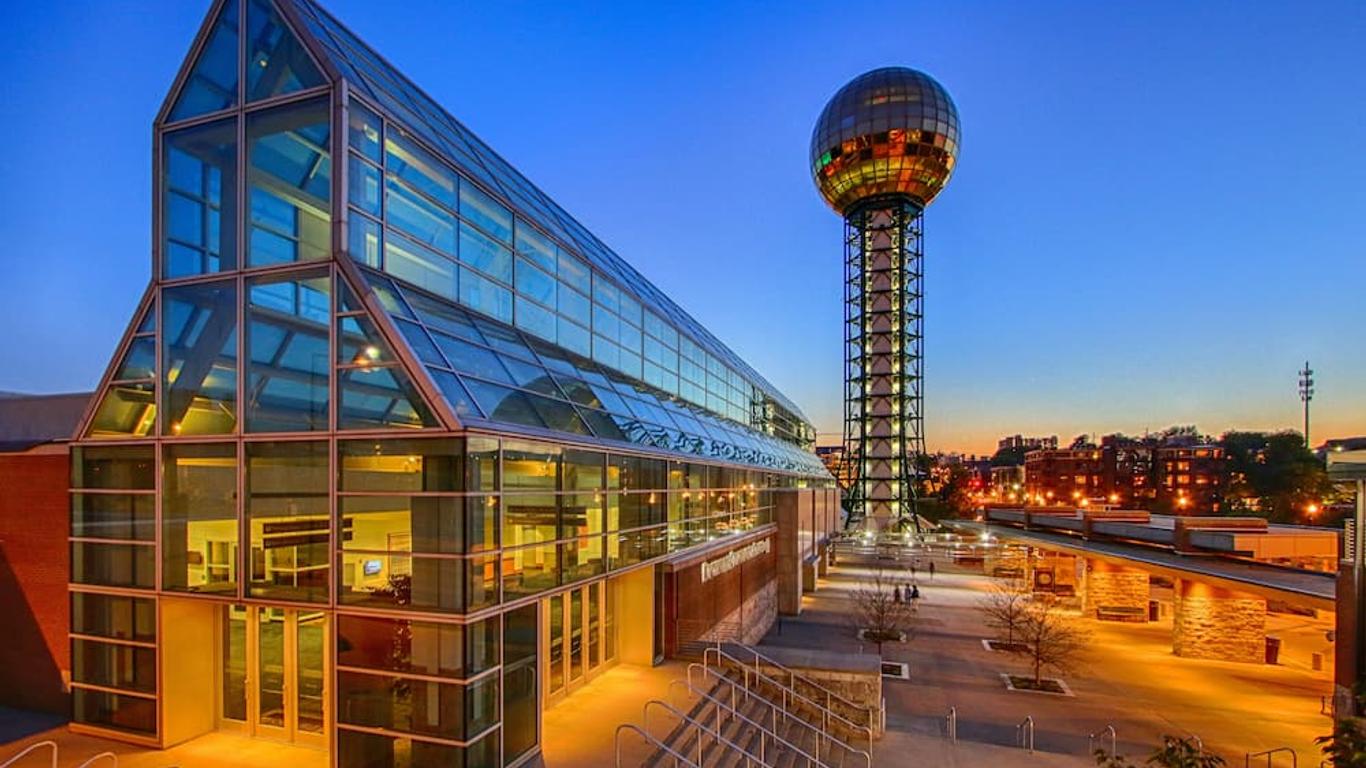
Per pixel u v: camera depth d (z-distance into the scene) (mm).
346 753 10789
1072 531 39250
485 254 15766
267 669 12656
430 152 14133
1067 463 124750
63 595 14031
